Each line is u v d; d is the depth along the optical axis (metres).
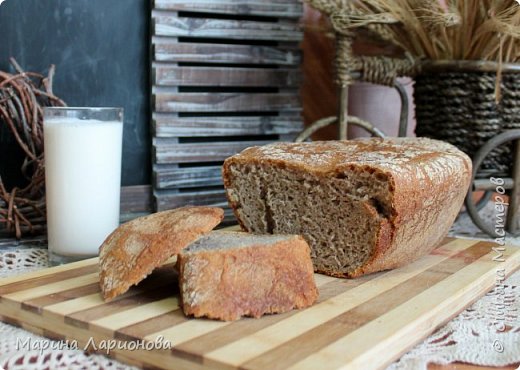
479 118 0.88
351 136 1.04
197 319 0.57
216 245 0.62
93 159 0.74
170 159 0.90
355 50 1.03
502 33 0.83
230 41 0.94
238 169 0.75
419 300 0.62
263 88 0.96
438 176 0.70
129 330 0.55
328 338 0.54
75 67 0.86
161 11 0.88
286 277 0.60
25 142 0.83
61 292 0.63
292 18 0.96
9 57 0.82
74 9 0.85
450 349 0.57
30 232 0.82
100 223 0.75
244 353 0.51
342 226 0.69
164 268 0.70
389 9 0.86
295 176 0.71
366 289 0.65
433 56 0.90
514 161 0.89
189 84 0.90
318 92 1.04
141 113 0.91
